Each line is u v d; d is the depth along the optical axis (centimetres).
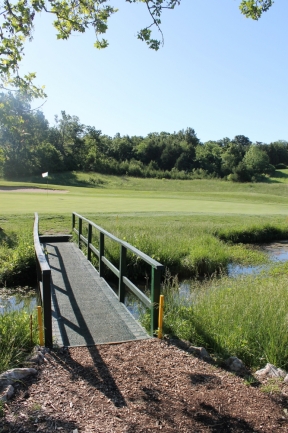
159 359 393
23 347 411
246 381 353
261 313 495
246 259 1212
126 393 325
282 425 288
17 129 679
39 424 277
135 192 4178
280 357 414
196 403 314
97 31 579
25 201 2348
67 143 7738
